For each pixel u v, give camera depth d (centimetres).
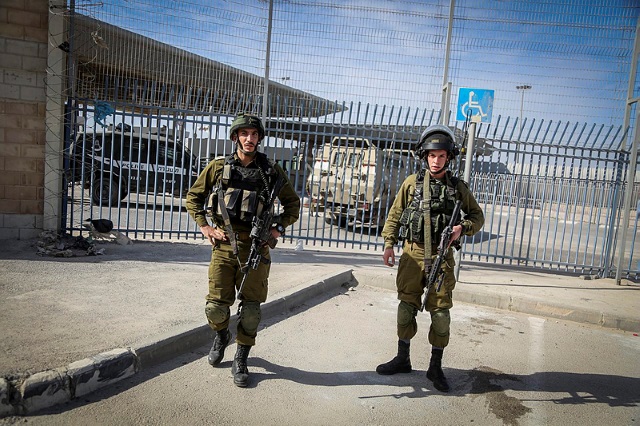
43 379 288
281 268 685
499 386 378
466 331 516
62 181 713
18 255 607
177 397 319
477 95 633
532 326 555
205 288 532
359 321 519
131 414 292
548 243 1212
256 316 346
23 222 677
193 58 759
